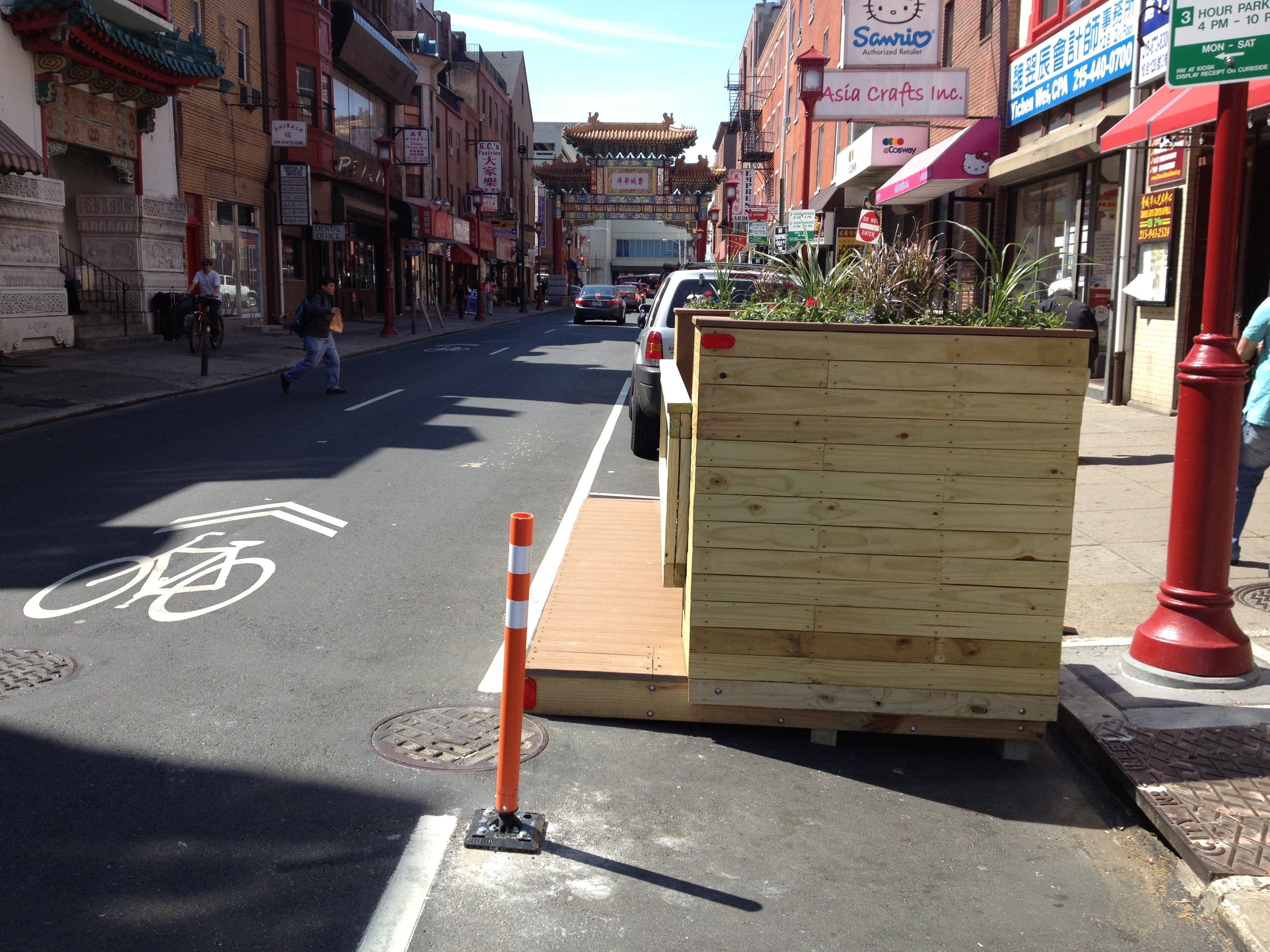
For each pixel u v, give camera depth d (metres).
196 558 6.99
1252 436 6.61
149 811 3.79
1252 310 11.01
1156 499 8.74
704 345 4.34
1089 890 3.52
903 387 4.32
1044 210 16.69
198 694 4.85
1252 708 4.64
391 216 44.34
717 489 4.42
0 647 5.39
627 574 6.14
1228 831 3.67
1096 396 14.39
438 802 3.92
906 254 4.93
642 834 3.78
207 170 27.20
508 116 73.38
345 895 3.31
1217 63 4.57
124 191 23.58
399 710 4.73
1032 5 16.33
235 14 28.64
